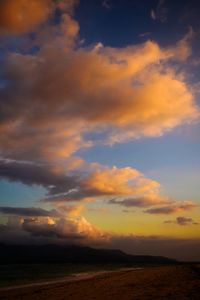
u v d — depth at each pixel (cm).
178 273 5369
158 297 2867
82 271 9450
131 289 3709
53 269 11288
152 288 3609
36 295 3800
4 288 4931
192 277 4491
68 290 4116
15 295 3922
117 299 2992
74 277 6762
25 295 3866
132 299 2894
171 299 2689
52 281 5941
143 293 3253
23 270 10806
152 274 5597
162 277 4878
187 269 6144
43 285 5119
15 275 8156
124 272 7156
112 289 3878
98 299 3103
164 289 3422
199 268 6259
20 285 5375
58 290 4188
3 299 3622
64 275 7725
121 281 4800
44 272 9356
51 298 3462
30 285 5278
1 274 8675
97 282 4947
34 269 11438
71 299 3275
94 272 8562
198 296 2752
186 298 2688
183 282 3959
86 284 4747
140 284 4162
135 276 5491
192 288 3309
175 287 3516
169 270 6222
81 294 3622
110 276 6128
